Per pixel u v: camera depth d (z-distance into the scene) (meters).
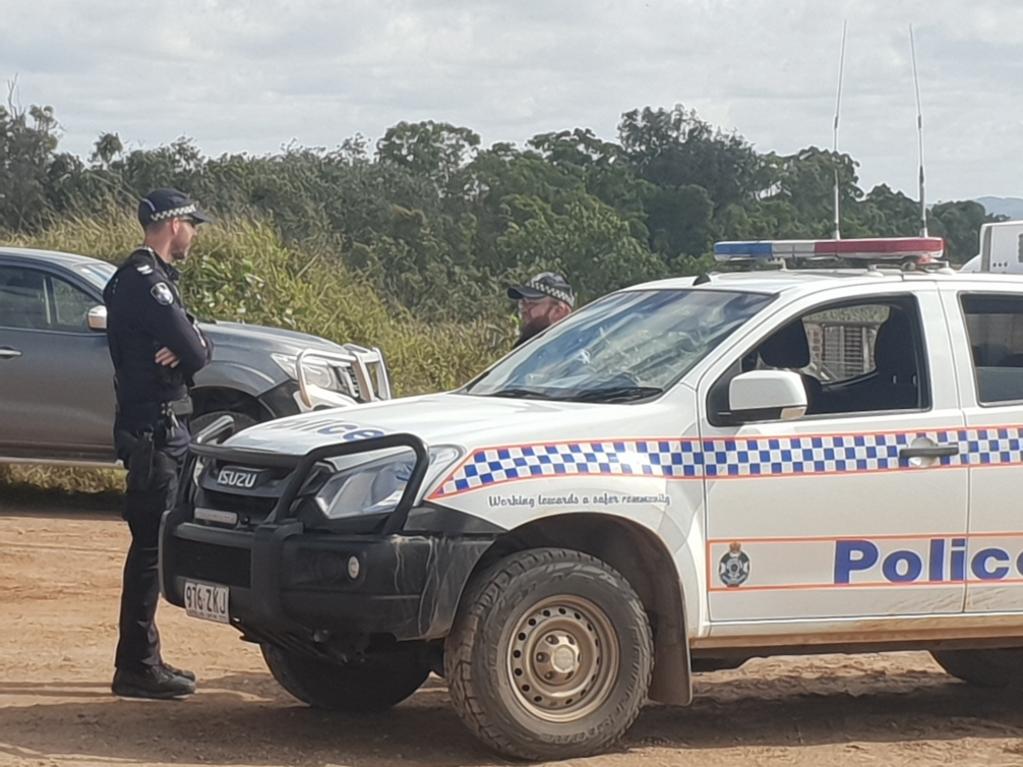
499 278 49.31
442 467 6.15
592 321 7.52
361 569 5.98
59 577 10.65
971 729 7.29
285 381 12.81
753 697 7.95
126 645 7.31
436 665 6.56
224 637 9.05
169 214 7.20
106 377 12.90
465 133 66.94
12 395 12.90
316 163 49.22
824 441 6.68
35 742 6.44
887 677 8.60
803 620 6.64
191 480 6.76
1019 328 7.17
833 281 7.07
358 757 6.43
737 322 6.84
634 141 67.19
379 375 13.89
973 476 6.87
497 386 7.30
